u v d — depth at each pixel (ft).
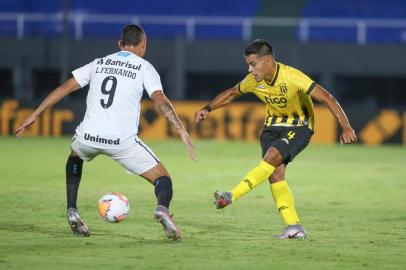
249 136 223.51
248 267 61.11
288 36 284.20
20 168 142.72
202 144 209.56
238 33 295.07
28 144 196.85
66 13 231.91
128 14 300.81
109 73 71.20
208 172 145.69
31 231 77.56
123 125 70.44
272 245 71.92
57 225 81.82
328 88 257.75
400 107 268.41
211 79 285.64
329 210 100.83
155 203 102.99
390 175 148.05
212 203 104.58
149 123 226.38
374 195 118.21
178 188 121.39
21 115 224.53
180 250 68.03
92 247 68.74
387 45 256.32
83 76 72.43
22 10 296.51
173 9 302.25
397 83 281.95
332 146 215.10
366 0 302.86
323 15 298.76
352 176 144.97
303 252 68.49
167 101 70.33
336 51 256.52
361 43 256.32
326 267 61.87
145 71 71.15
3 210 92.68
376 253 68.90
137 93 70.90
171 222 70.08
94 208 96.43
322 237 78.07
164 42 258.78
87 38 259.19
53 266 60.18
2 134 225.56
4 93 288.30
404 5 303.27
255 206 102.68
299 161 172.35
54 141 208.54
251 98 269.44
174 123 69.92
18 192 110.22
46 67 260.01
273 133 76.74
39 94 282.56
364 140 222.07
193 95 286.25
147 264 61.52
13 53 259.60
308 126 76.23
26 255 64.49
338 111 72.43
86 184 123.65
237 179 135.54
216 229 82.28
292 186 128.16
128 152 70.74
